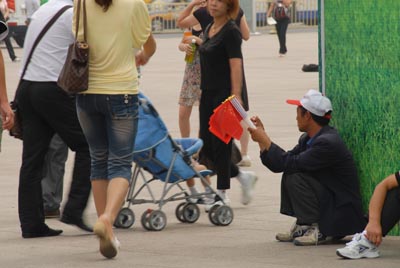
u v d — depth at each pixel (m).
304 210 16.78
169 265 15.42
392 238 17.09
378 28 16.83
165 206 21.25
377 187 15.66
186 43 24.48
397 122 16.77
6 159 27.94
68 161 27.36
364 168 17.11
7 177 25.09
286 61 61.50
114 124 16.11
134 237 17.91
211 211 19.00
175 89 45.50
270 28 99.31
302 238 16.78
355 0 17.05
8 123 17.44
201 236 17.94
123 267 15.34
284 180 16.97
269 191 22.73
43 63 17.81
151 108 18.34
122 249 16.81
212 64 19.84
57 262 15.80
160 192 22.53
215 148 19.88
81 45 15.95
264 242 17.23
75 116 17.88
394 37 16.69
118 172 16.08
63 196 21.69
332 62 17.45
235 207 20.92
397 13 16.61
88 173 18.22
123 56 16.12
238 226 18.88
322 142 16.52
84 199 18.28
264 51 70.75
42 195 18.69
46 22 17.97
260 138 16.83
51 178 20.06
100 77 16.06
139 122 18.25
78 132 17.95
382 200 15.59
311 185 16.75
